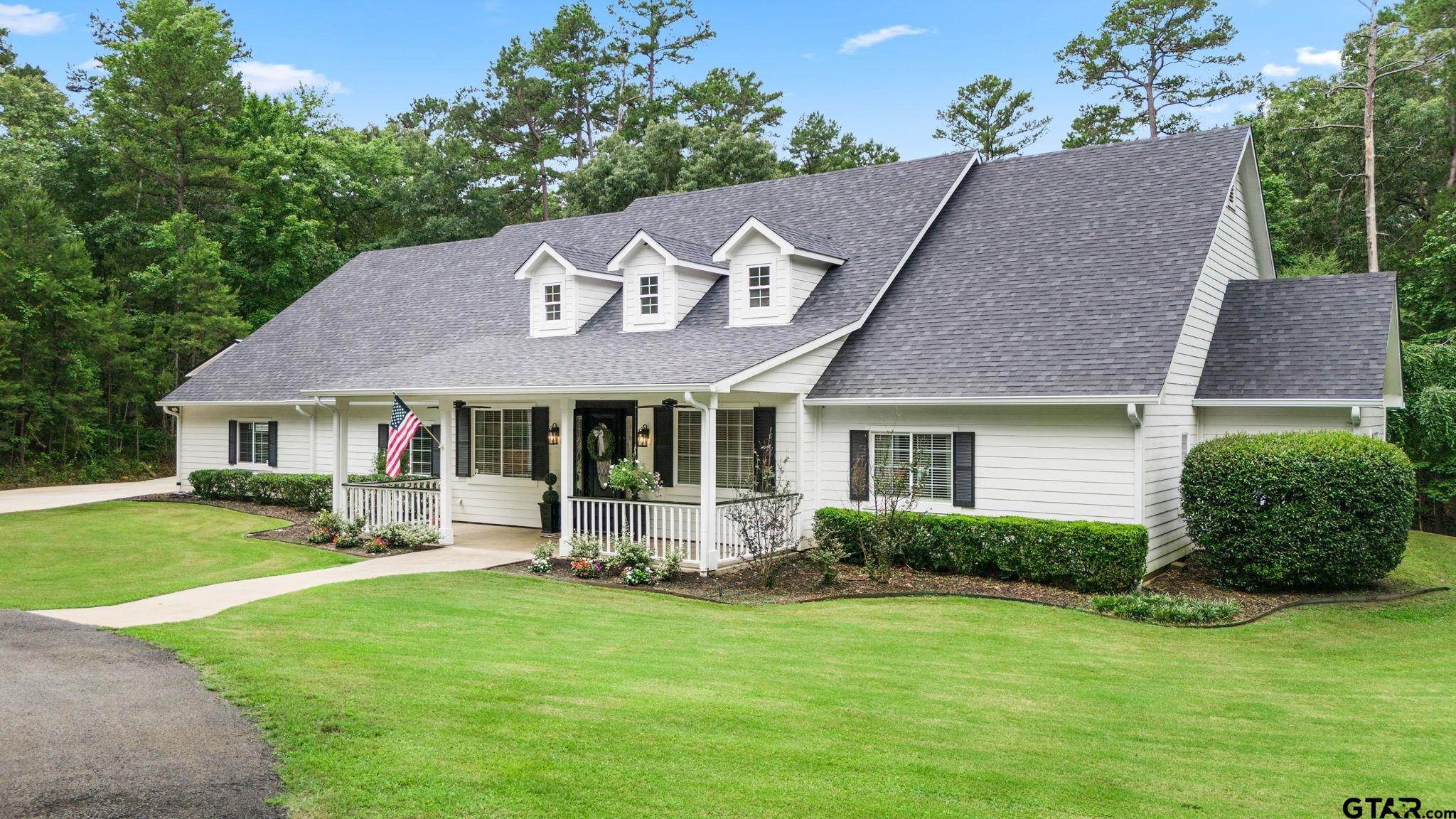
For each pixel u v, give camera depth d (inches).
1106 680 370.3
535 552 610.5
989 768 255.9
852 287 714.8
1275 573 537.3
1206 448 568.1
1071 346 588.4
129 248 1417.3
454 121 1969.7
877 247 749.9
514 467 813.9
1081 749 277.7
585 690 315.3
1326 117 1402.6
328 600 477.1
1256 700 348.2
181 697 289.9
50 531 803.4
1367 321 631.2
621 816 211.5
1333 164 1385.3
